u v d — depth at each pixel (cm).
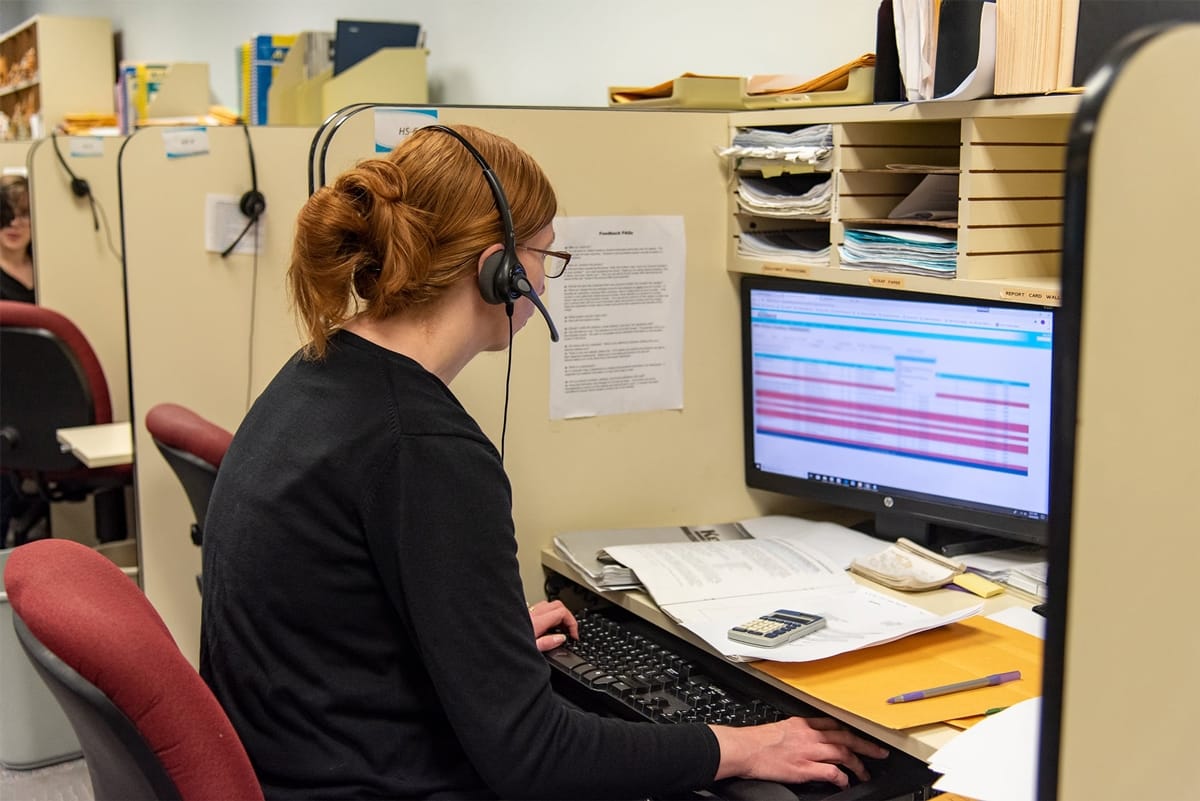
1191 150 75
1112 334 74
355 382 112
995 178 154
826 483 186
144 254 227
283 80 369
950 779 102
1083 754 79
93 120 585
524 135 169
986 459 164
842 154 168
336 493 108
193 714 94
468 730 108
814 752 126
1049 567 77
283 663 112
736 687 144
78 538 370
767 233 190
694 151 185
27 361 311
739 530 186
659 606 152
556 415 179
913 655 138
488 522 110
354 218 113
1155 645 82
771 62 226
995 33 145
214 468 185
